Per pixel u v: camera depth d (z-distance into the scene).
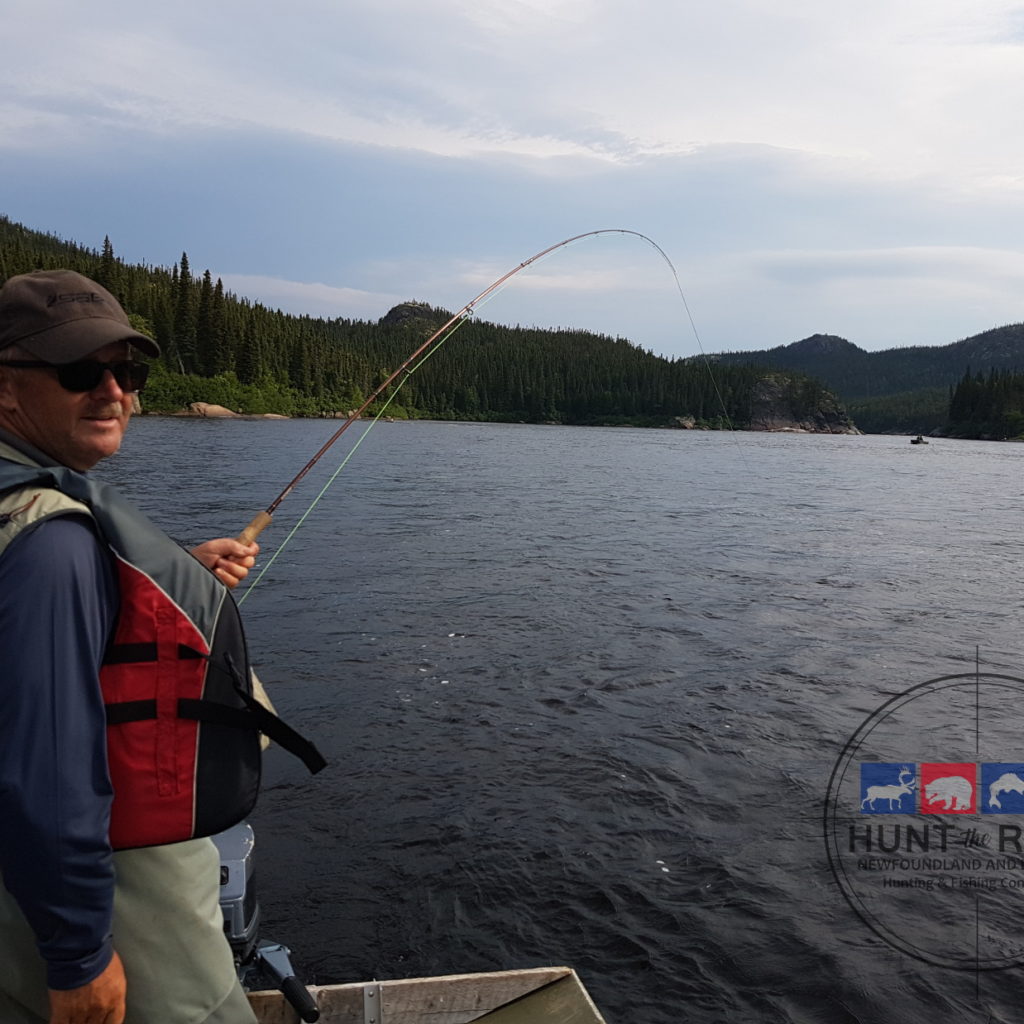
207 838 1.73
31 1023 1.54
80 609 1.39
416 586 11.27
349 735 6.29
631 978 3.81
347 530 16.05
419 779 5.62
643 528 18.38
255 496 20.61
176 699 1.53
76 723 1.36
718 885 4.51
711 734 6.50
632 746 6.24
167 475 25.02
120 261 119.69
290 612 9.65
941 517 23.47
